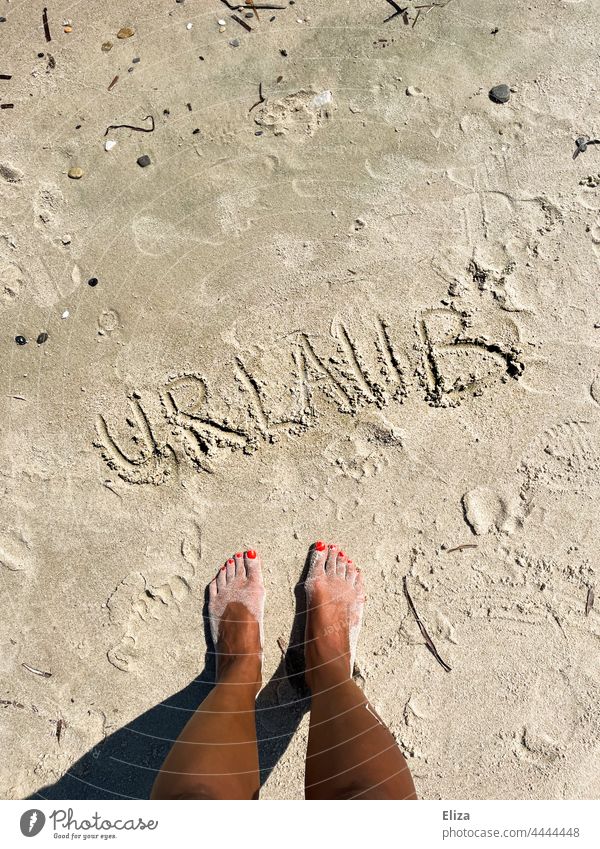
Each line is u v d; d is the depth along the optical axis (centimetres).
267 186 130
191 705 120
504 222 130
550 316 129
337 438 126
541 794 118
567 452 126
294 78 133
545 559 124
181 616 122
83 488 124
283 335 127
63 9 133
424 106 133
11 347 127
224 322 128
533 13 134
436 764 119
